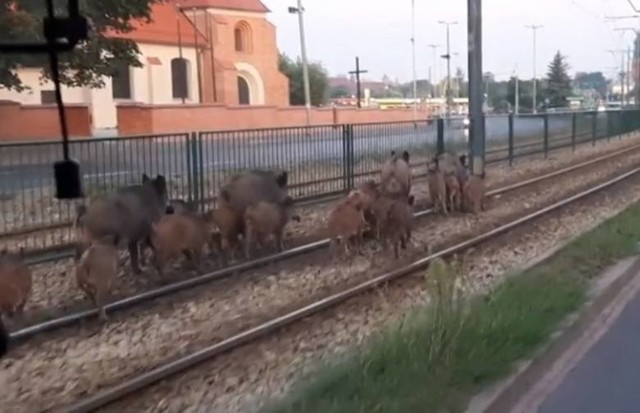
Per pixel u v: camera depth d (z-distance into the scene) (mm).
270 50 72125
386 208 14305
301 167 21984
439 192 19219
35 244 14297
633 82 109500
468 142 28109
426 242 15633
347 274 12906
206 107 47156
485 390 6938
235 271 12938
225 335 9578
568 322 9078
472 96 25672
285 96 73625
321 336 9617
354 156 23609
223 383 8016
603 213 19625
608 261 12539
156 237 12289
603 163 34781
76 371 8445
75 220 13055
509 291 9867
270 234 14133
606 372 7801
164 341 9438
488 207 20812
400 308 10820
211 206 18109
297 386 7293
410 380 6789
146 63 61844
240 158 19953
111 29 27906
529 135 37469
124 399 7609
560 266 11781
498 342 7773
